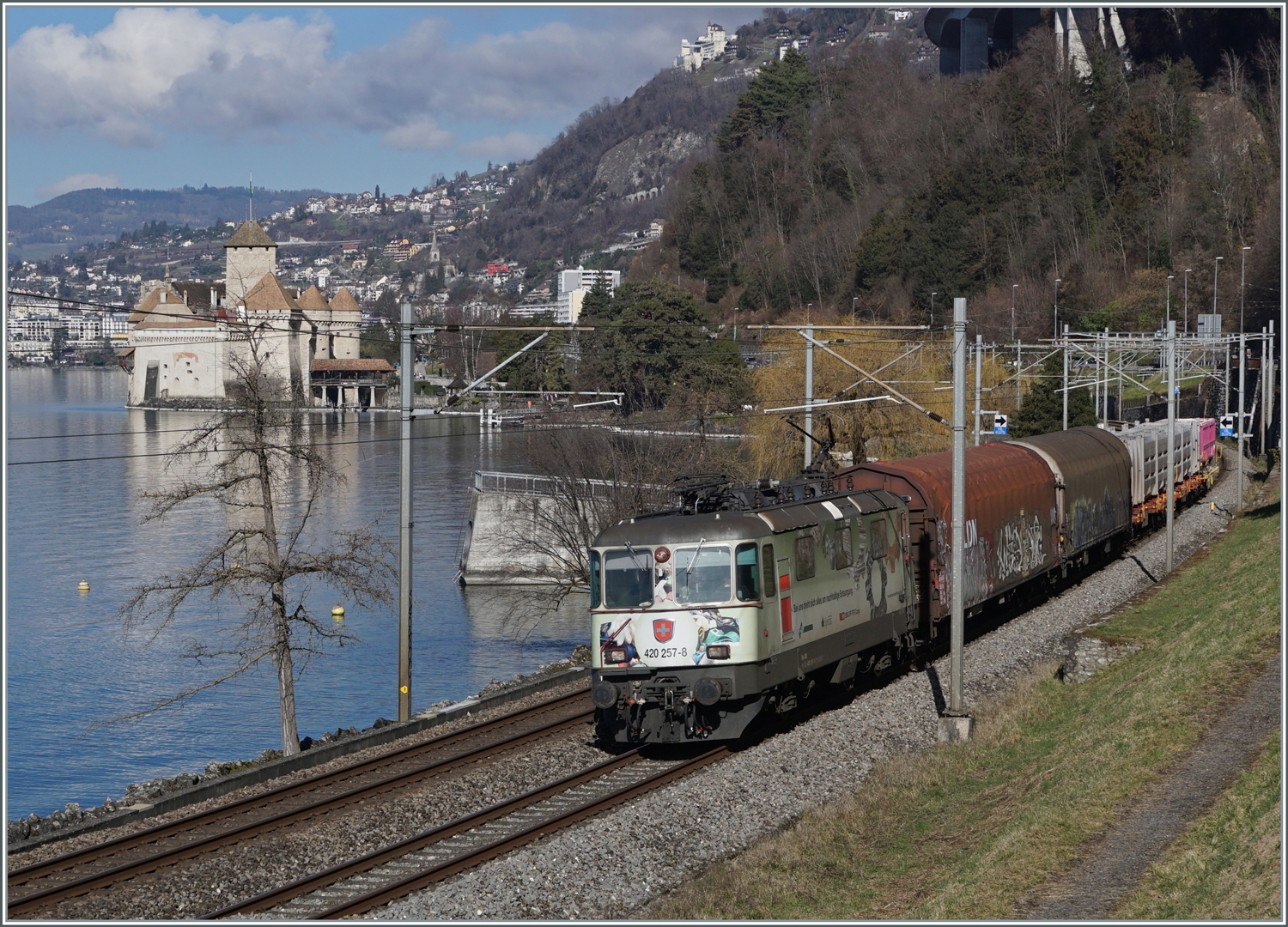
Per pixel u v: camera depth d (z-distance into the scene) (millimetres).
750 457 65312
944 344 70188
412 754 25938
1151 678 25281
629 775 23672
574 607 61438
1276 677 22672
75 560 70438
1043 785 21016
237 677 49344
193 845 19906
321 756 25828
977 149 159125
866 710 27641
